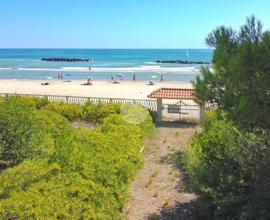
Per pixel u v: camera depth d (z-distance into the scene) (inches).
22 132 468.4
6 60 5487.2
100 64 4648.1
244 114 294.5
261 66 284.8
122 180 449.1
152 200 506.9
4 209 301.0
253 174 385.1
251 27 308.5
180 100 1053.2
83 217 326.6
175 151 733.3
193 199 505.7
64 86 2068.2
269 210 356.8
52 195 324.2
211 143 436.8
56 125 605.6
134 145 591.8
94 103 1045.2
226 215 386.6
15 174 347.3
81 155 388.5
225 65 337.7
